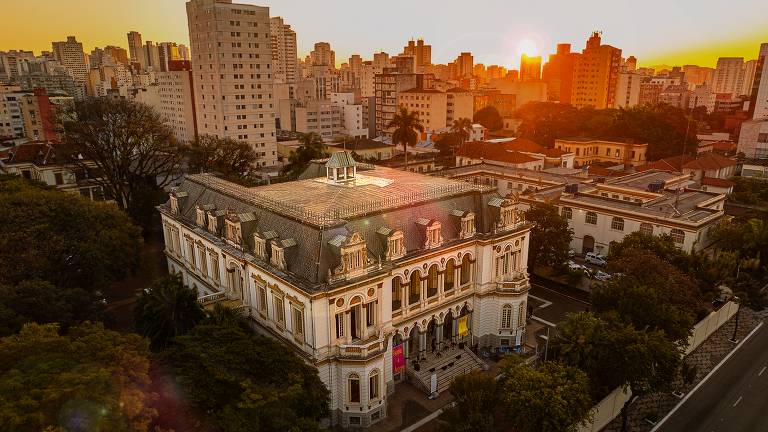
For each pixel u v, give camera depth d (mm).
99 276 70938
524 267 70688
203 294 73375
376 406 54500
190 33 167625
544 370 48188
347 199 63844
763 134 167625
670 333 57594
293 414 39250
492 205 66875
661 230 92750
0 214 68062
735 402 58062
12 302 51469
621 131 185500
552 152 165375
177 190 81250
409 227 60688
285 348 47094
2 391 31609
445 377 62125
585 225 104500
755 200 124500
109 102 110062
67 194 80375
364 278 52344
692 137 177750
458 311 66312
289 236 55531
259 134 173250
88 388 32719
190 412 38594
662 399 58906
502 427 50312
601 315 57438
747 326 76500
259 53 167000
